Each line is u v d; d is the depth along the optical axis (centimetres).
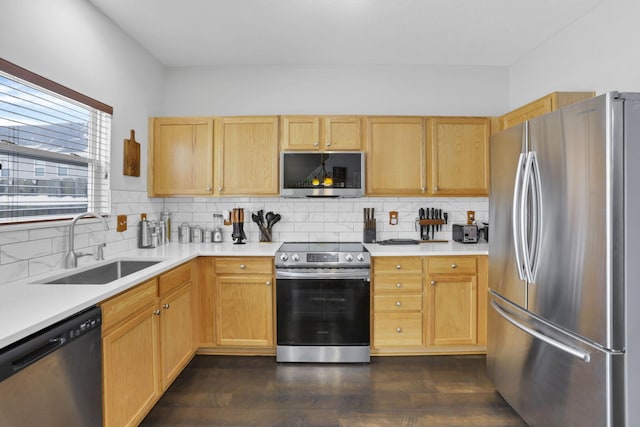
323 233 331
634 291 133
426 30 267
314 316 264
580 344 146
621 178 131
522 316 184
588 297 141
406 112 332
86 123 227
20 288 156
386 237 333
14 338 105
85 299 139
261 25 258
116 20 249
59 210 205
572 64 256
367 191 299
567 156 150
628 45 212
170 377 219
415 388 230
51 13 192
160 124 301
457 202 335
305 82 330
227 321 271
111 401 154
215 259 270
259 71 331
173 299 224
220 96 331
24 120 179
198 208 331
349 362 265
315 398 218
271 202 331
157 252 264
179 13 241
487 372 227
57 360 124
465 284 274
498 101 336
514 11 241
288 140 299
